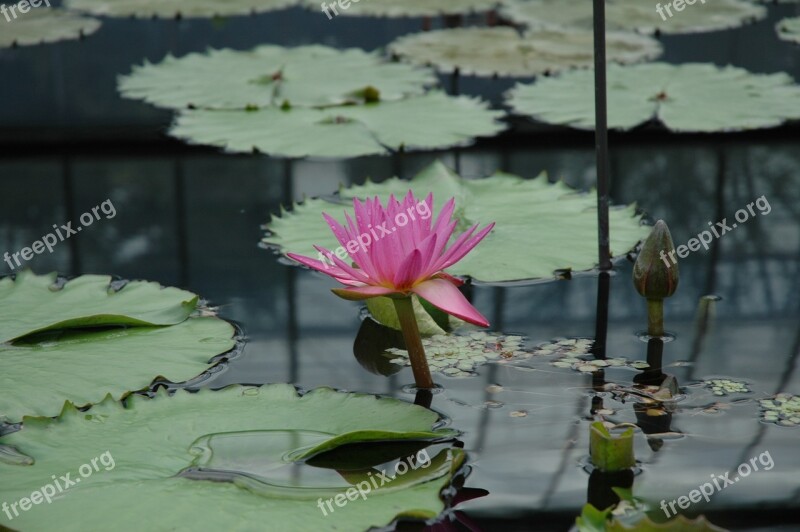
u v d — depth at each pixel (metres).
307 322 2.66
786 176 3.79
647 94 4.53
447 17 6.85
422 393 2.21
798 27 5.75
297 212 3.26
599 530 1.63
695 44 5.77
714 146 4.21
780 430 2.01
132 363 2.29
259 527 1.62
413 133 4.12
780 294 2.78
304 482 1.77
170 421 1.98
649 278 2.45
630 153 4.12
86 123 4.70
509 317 2.64
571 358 2.38
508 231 3.06
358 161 4.08
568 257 2.90
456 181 3.42
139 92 4.73
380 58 5.36
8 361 2.27
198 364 2.32
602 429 1.90
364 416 2.01
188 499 1.69
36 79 5.41
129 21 6.75
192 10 6.30
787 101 4.40
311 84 4.81
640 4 6.41
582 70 5.03
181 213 3.59
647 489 1.80
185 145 4.42
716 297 2.77
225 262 3.13
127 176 4.03
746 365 2.32
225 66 5.14
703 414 2.08
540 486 1.82
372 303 2.64
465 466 1.89
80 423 1.96
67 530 1.60
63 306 2.60
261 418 2.00
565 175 3.81
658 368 2.31
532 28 6.04
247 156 4.24
